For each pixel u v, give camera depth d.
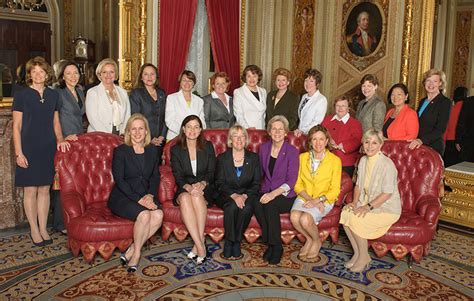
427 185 4.55
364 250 4.17
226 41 7.32
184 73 5.29
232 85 7.48
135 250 4.09
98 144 4.62
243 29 7.56
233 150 4.59
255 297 3.68
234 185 4.55
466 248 4.87
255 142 5.14
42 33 11.97
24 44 11.73
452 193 5.64
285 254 4.56
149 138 4.43
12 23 11.52
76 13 11.82
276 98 5.51
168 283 3.87
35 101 4.42
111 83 4.99
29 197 4.52
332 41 7.20
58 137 4.65
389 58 6.54
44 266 4.12
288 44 7.73
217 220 4.43
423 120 5.11
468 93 10.25
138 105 5.20
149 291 3.72
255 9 7.66
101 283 3.84
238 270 4.16
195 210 4.30
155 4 6.50
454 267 4.36
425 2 6.12
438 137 5.01
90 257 4.07
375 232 4.13
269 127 4.62
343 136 4.95
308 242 4.46
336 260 4.44
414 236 4.14
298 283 3.94
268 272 4.14
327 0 7.19
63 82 4.89
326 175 4.44
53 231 5.03
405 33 6.32
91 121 4.91
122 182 4.24
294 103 5.43
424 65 6.22
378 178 4.24
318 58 7.37
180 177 4.52
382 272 4.20
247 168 4.55
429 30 6.16
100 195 4.61
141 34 6.40
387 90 6.59
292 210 4.40
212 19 7.11
